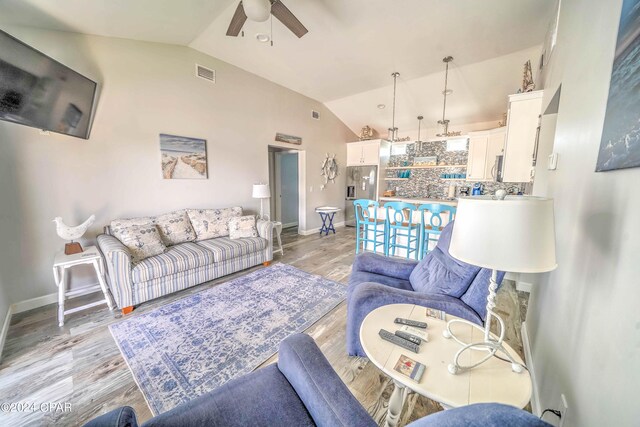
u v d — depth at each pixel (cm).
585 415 83
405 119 586
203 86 363
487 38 315
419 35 312
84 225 244
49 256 255
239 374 166
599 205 91
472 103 482
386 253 380
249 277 320
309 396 91
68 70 218
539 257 79
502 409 47
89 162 273
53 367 171
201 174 370
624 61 74
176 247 302
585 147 109
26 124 199
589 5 121
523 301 258
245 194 431
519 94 271
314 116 557
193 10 254
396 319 129
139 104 304
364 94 515
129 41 292
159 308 244
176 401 146
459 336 117
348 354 182
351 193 661
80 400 146
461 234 90
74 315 232
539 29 291
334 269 352
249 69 412
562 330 114
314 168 573
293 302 257
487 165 483
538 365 144
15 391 152
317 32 307
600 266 86
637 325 62
